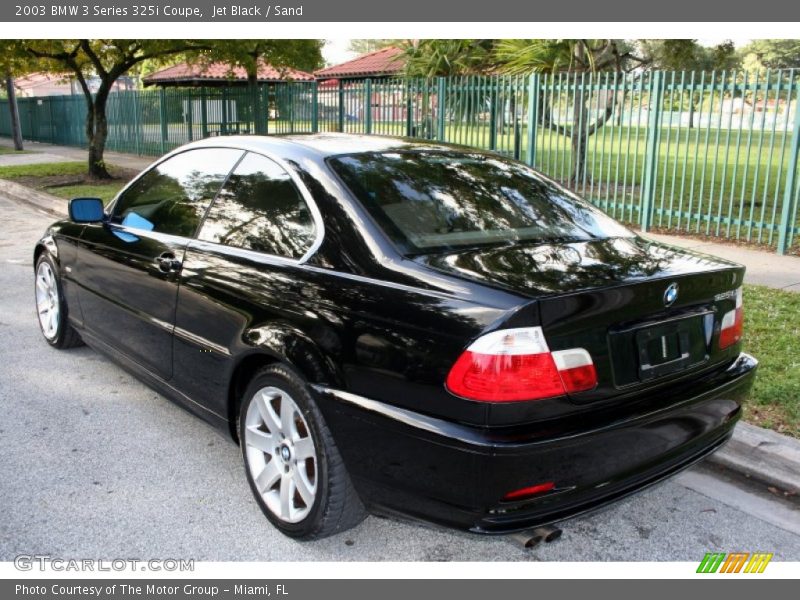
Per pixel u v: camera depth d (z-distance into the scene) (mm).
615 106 11141
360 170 3330
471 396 2486
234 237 3549
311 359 2922
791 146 8703
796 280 7527
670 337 2869
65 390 4781
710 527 3355
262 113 20188
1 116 36594
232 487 3607
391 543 3201
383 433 2697
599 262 2945
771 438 3852
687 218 10195
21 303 6863
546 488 2531
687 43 13742
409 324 2672
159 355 3986
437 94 14172
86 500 3449
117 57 17734
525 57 12930
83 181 17344
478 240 3090
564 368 2535
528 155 12461
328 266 3033
